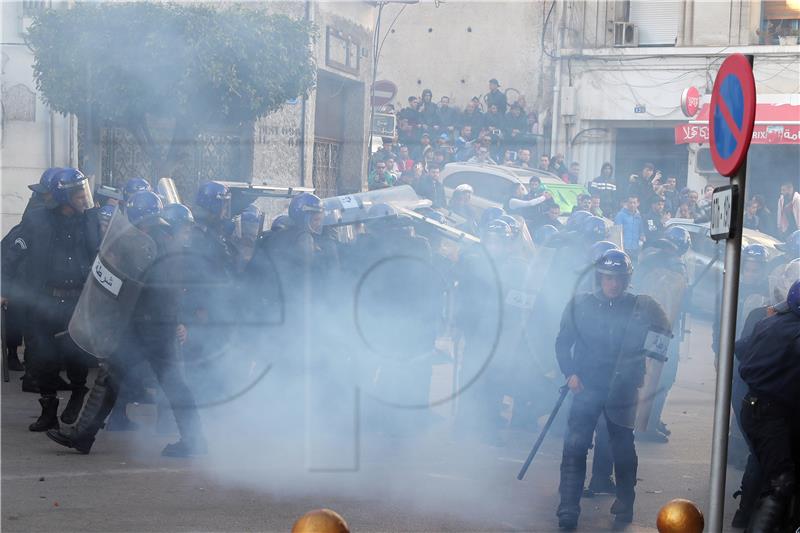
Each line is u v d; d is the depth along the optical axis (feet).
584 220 35.47
